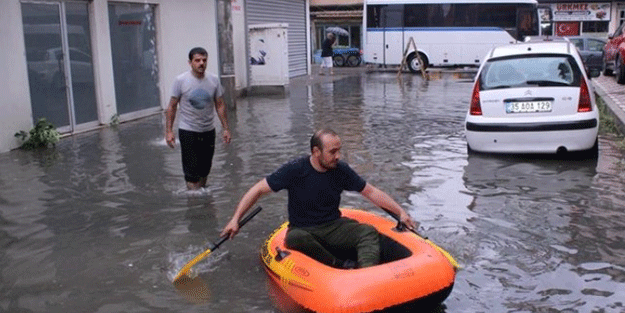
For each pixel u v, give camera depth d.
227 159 9.91
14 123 11.12
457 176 8.50
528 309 4.74
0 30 10.80
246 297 5.02
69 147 11.20
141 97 15.01
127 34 14.39
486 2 29.02
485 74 9.47
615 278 5.24
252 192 5.31
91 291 5.22
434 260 4.68
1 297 5.14
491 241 6.10
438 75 28.11
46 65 11.95
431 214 6.93
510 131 9.07
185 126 7.90
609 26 38.94
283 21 24.89
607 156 9.56
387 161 9.51
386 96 18.86
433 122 13.34
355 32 40.91
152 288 5.25
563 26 39.53
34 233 6.64
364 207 7.29
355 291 4.31
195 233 6.55
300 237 5.05
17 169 9.50
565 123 8.88
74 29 12.70
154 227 6.77
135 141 11.69
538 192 7.68
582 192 7.64
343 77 27.08
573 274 5.33
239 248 6.11
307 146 10.81
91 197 7.93
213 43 17.95
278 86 19.98
